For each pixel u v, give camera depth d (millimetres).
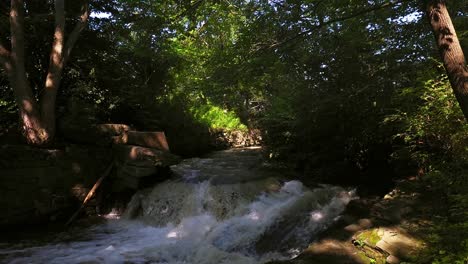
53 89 8734
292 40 6176
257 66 6312
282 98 10641
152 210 8625
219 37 11859
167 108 15102
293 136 11305
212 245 6762
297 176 10719
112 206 9359
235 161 13352
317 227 6875
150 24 6465
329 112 9227
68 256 6422
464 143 5469
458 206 4730
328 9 6105
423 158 6629
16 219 7836
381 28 7453
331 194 8906
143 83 15078
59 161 8531
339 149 10523
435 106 5559
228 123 20938
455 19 6551
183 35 6918
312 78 9078
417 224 5766
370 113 8531
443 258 4023
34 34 9938
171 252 6633
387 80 7461
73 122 9375
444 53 3824
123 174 9195
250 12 6441
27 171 8016
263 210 8070
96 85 11789
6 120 9875
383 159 9844
